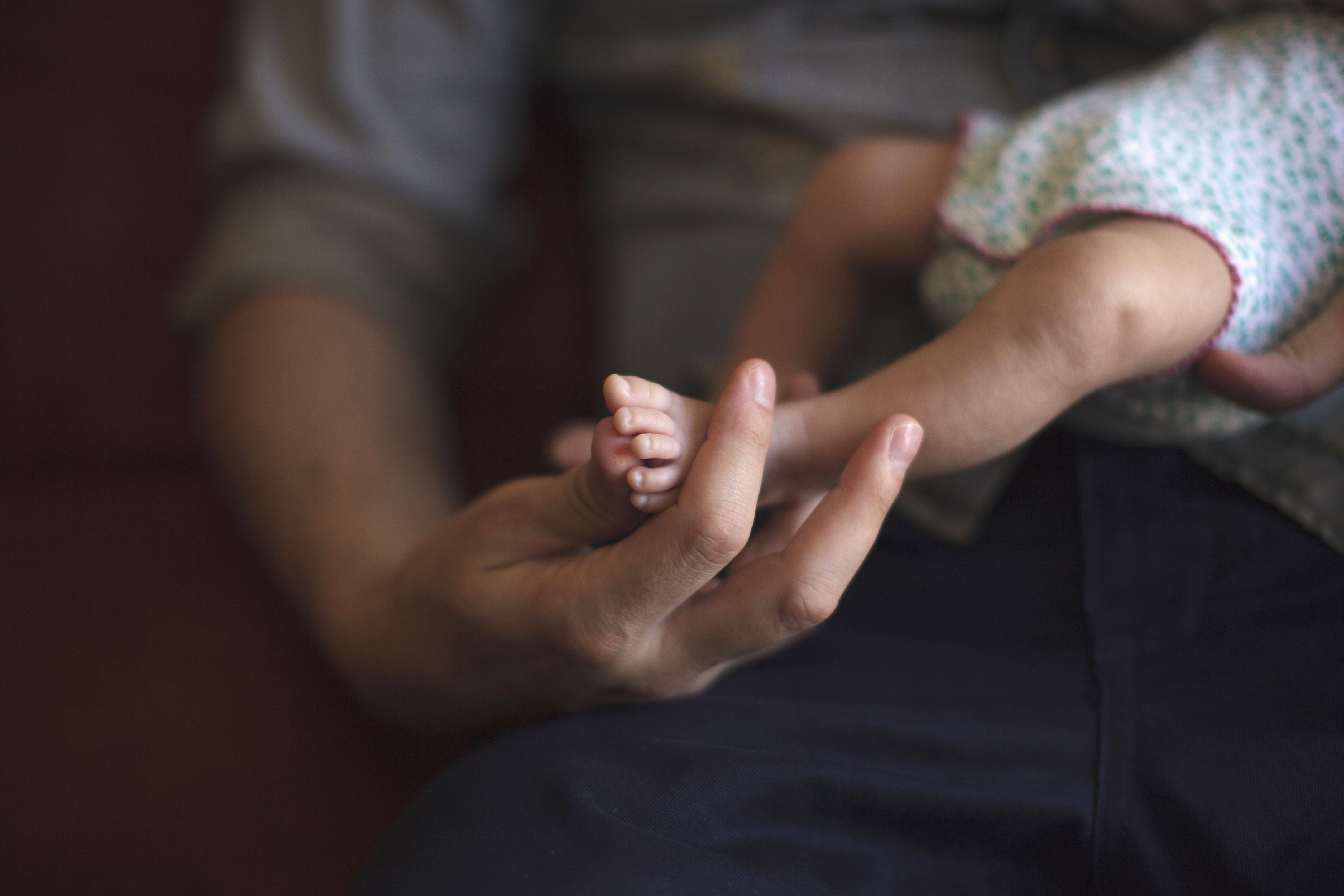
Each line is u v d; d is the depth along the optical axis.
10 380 0.69
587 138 0.80
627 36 0.73
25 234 0.74
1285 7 0.56
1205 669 0.48
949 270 0.55
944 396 0.48
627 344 0.67
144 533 0.66
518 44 0.75
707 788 0.45
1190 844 0.45
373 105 0.69
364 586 0.55
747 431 0.44
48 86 0.80
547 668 0.48
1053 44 0.65
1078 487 0.53
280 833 0.57
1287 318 0.50
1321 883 0.44
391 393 0.64
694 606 0.48
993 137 0.56
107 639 0.62
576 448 0.56
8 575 0.64
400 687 0.52
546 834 0.44
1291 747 0.45
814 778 0.46
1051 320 0.47
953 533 0.55
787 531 0.51
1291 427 0.52
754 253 0.65
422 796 0.47
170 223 0.77
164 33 0.84
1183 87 0.54
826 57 0.67
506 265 0.78
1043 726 0.48
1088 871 0.46
